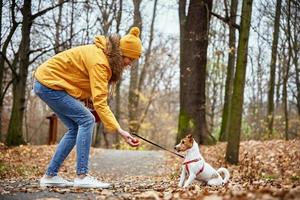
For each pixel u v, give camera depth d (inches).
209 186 255.9
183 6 778.2
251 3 497.0
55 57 235.5
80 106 233.8
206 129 666.8
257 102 1219.2
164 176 437.4
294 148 522.6
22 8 593.9
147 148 1364.4
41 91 232.4
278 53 799.7
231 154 502.6
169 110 1599.4
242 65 499.5
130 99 1183.6
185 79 660.1
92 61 230.1
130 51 237.1
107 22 837.8
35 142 1440.7
